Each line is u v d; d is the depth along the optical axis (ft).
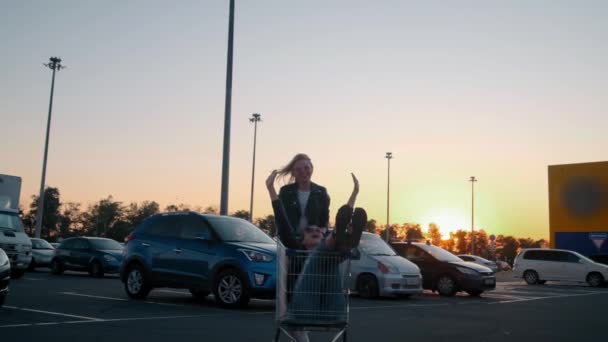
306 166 19.08
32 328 28.78
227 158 67.82
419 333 32.22
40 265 92.73
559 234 138.00
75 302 41.42
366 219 17.16
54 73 148.05
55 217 402.11
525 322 39.11
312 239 17.88
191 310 38.93
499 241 412.16
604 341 31.30
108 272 79.15
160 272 44.27
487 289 63.21
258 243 43.37
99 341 25.82
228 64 69.26
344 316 17.48
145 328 30.01
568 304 55.72
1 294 34.71
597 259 131.64
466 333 32.78
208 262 41.96
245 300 40.01
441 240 403.13
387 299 56.29
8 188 70.08
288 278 17.60
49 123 146.72
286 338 28.09
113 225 406.21
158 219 46.70
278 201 18.35
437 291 68.95
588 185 134.82
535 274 103.45
